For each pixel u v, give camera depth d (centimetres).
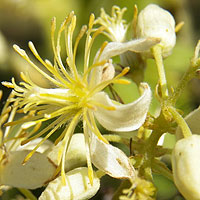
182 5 21
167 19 17
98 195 19
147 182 15
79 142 16
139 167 16
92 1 21
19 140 17
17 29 22
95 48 20
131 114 15
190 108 20
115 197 16
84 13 21
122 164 16
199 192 15
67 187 16
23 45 22
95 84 16
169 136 18
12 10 22
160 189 19
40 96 16
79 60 20
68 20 16
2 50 21
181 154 15
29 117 16
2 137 18
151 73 20
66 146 16
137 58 18
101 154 16
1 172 17
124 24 19
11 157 17
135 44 15
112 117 15
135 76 18
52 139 19
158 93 17
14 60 21
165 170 16
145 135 16
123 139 16
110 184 19
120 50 16
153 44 15
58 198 16
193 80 20
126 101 19
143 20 17
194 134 16
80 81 16
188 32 21
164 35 17
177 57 21
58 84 16
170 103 16
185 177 15
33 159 16
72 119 16
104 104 16
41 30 22
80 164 16
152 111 18
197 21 22
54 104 16
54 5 21
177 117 16
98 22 18
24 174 16
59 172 16
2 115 17
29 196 17
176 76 20
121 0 21
